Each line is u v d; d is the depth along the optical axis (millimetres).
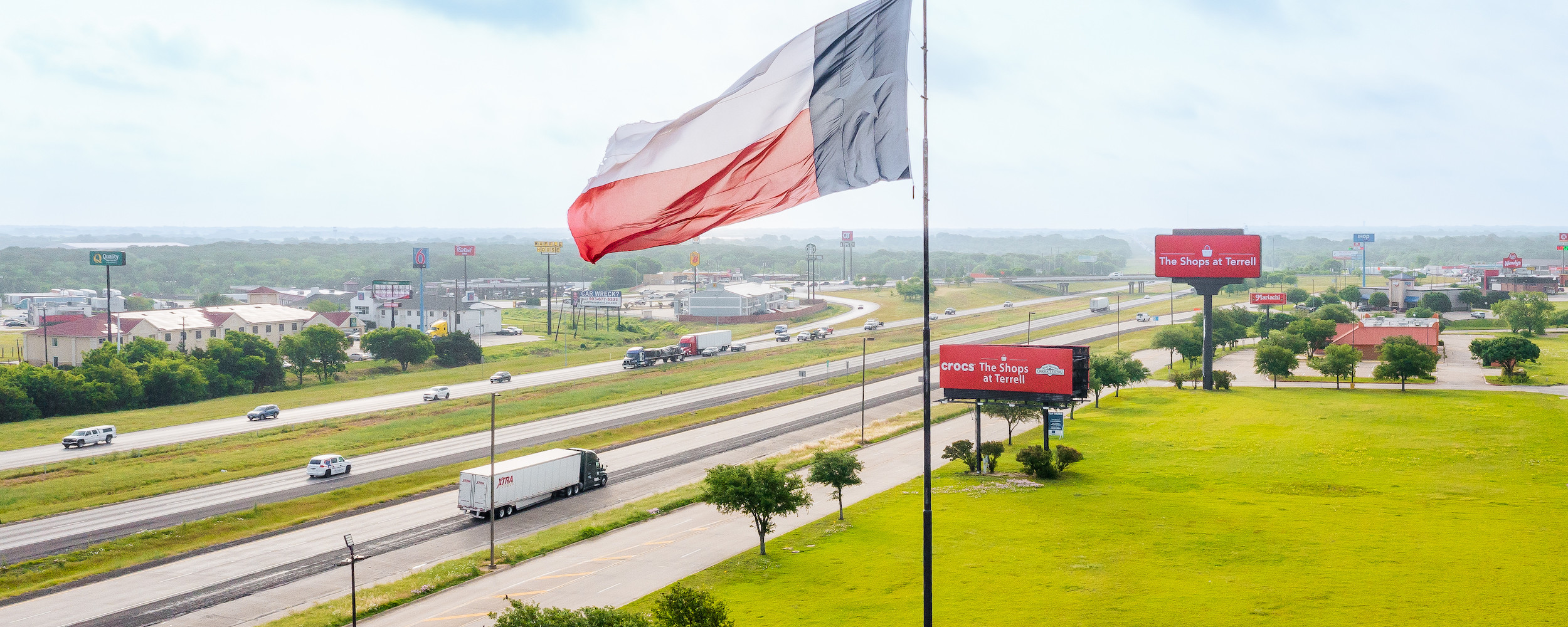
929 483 26328
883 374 159000
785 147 21219
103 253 173250
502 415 123938
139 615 54906
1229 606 52812
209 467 93062
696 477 90875
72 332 168125
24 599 57812
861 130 21859
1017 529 69812
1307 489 80500
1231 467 89500
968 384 91375
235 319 190000
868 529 70938
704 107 21016
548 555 66438
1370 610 51625
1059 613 52438
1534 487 78938
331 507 80062
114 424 117750
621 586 59094
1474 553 61188
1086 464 92625
